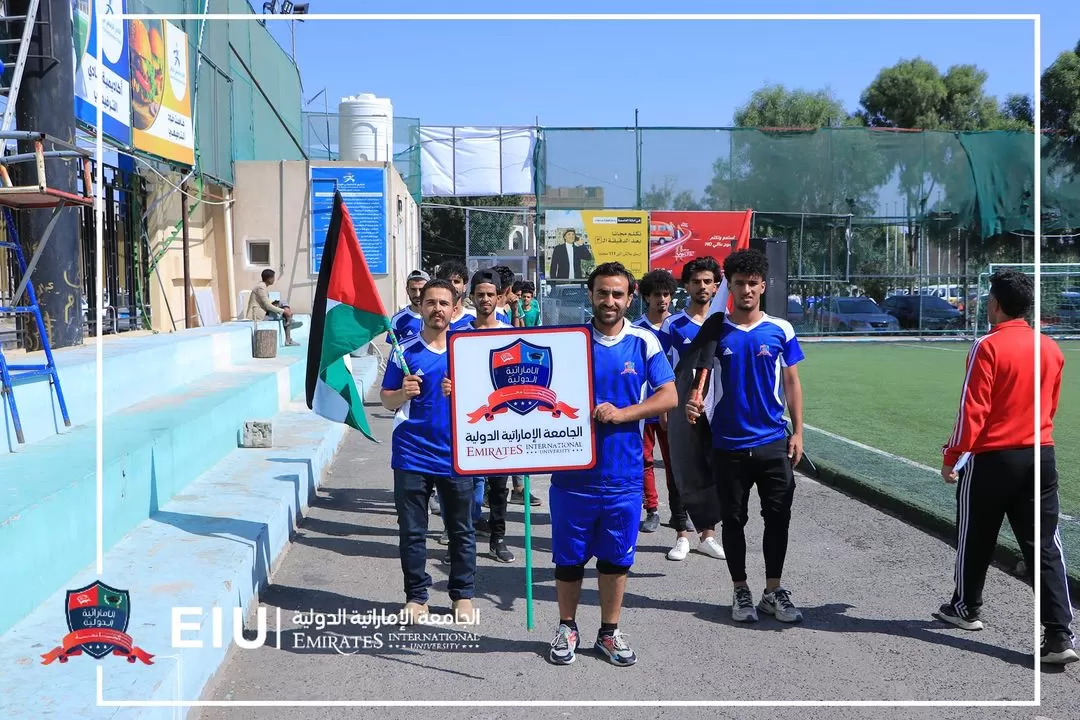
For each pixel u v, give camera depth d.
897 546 7.07
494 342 4.80
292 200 20.39
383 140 26.73
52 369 6.68
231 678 4.66
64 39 8.77
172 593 4.88
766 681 4.64
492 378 4.80
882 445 10.98
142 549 5.68
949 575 6.34
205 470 8.05
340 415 6.18
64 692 3.69
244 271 20.34
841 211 29.91
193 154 15.11
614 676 4.71
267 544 6.25
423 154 32.38
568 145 28.59
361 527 7.70
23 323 8.41
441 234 51.75
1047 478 4.84
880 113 47.00
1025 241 30.94
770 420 5.48
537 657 4.96
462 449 4.79
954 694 4.48
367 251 21.05
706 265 6.82
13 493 4.85
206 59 16.80
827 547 7.06
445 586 6.20
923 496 8.11
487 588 6.18
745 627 5.40
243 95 20.23
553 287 28.56
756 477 5.55
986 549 5.12
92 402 7.57
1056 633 4.73
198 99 16.12
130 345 9.69
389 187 20.89
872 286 30.36
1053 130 30.83
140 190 14.22
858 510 8.22
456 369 4.80
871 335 29.83
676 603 5.84
